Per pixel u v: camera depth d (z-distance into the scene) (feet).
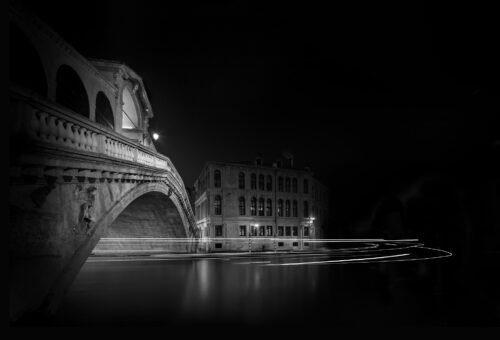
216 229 143.02
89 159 32.42
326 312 33.01
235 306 35.78
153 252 107.34
